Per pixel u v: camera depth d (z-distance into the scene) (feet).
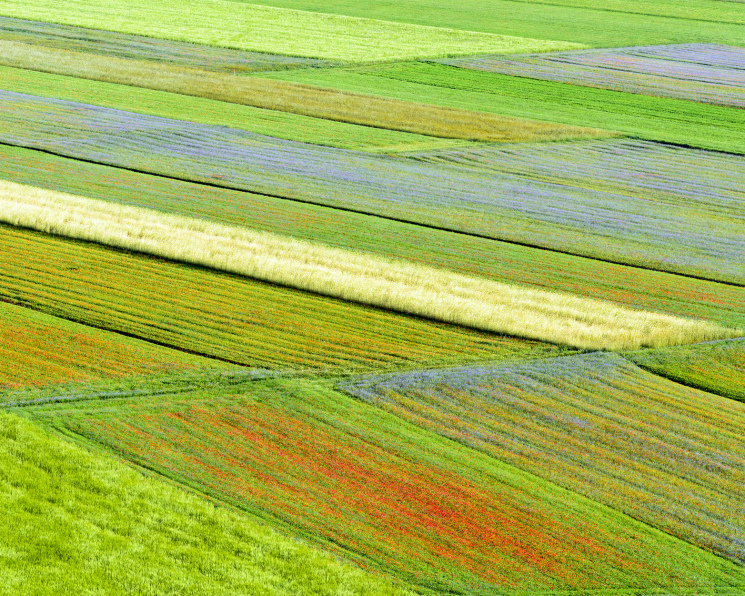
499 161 167.43
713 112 205.36
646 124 194.80
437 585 60.80
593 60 248.93
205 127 176.96
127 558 60.75
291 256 116.98
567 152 174.60
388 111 195.11
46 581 57.82
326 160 161.79
